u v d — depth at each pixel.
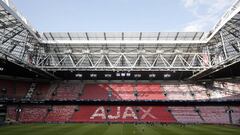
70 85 63.38
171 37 42.25
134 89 61.16
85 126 41.75
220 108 54.38
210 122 50.34
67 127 39.44
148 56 48.00
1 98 52.88
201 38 42.50
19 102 55.12
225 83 57.38
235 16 31.22
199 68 43.22
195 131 33.75
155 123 49.81
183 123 49.69
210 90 58.00
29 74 58.00
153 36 42.12
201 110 54.59
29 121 52.03
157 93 59.06
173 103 56.19
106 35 42.12
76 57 48.91
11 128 37.44
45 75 57.34
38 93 59.06
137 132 32.03
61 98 57.06
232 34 36.28
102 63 51.66
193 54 45.59
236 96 51.97
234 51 41.19
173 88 61.28
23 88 59.28
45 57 46.38
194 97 56.31
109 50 45.56
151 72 58.62
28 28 37.09
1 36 37.75
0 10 30.73
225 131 33.81
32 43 43.19
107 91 60.28
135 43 42.78
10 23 34.78
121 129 36.22
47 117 53.69
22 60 38.50
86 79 65.31
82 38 42.91
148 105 57.78
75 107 57.53
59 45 44.44
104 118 53.28
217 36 39.22
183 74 59.22
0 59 41.75
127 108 56.88
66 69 44.78
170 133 31.12
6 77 58.34
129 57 48.28
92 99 56.03
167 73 59.12
